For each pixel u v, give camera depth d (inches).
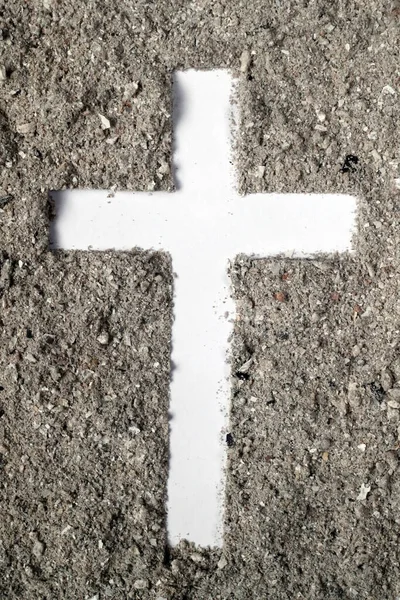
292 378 17.5
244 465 17.6
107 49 17.4
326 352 17.5
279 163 17.4
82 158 17.5
